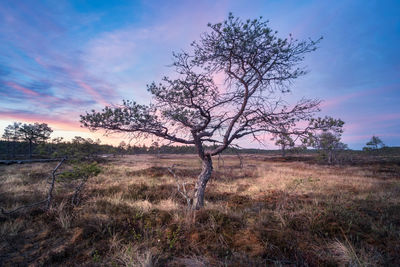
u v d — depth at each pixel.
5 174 12.10
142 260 2.74
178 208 5.19
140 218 4.34
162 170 14.87
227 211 4.75
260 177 12.79
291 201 6.08
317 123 4.51
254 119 5.28
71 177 5.94
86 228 3.76
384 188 8.90
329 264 2.72
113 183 9.40
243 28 4.30
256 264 2.71
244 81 5.04
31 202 5.93
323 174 14.88
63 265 2.81
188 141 5.73
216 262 2.82
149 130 5.08
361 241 3.30
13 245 3.36
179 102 5.37
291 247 3.08
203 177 5.70
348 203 5.49
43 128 33.88
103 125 4.68
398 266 2.62
